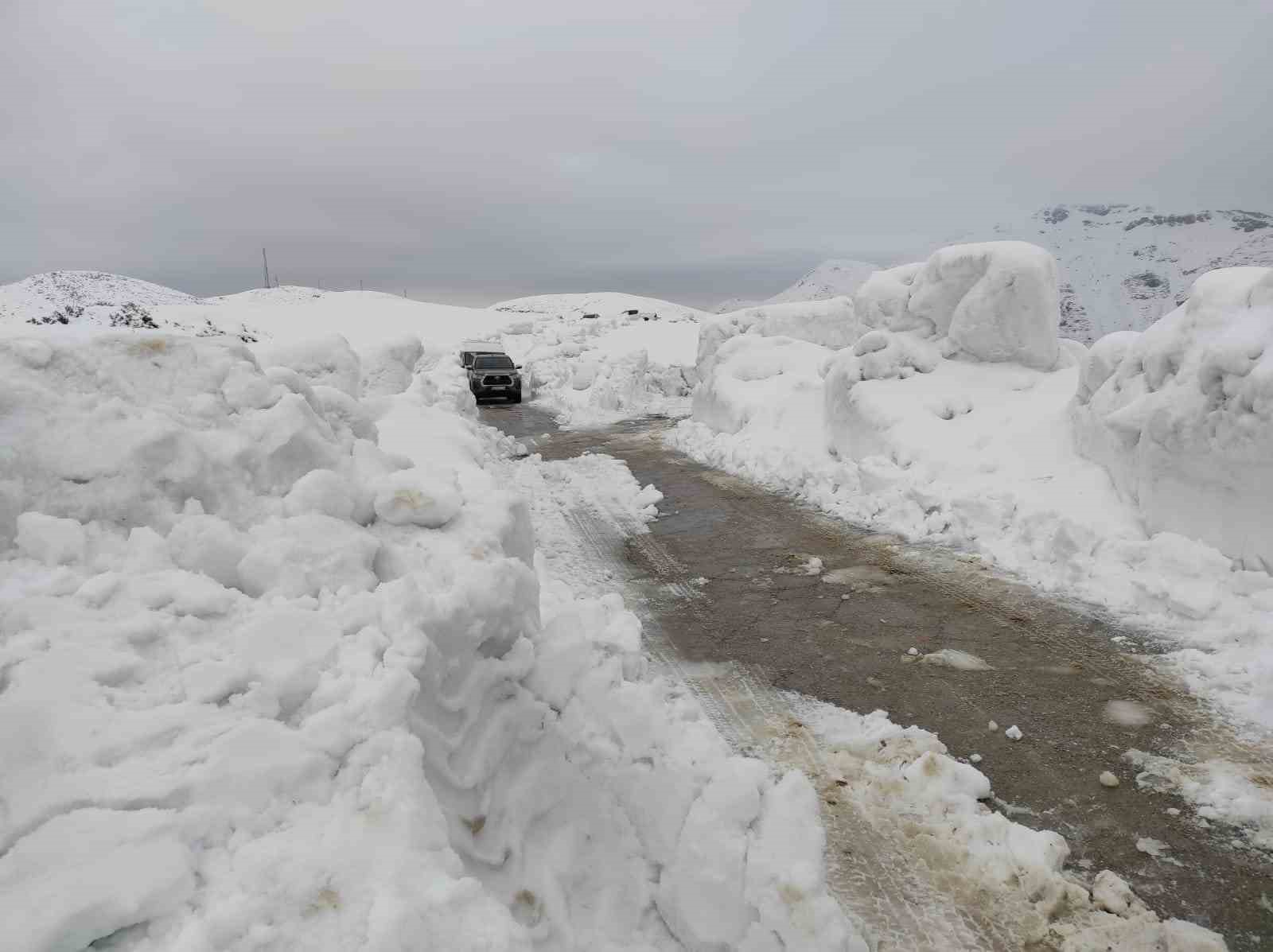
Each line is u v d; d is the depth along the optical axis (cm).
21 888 141
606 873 253
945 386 969
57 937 135
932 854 302
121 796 162
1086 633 510
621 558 736
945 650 496
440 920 163
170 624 207
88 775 163
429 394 881
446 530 314
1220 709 405
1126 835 312
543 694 285
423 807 187
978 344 985
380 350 935
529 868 236
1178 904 274
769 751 383
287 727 193
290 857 164
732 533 811
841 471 947
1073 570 600
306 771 183
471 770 235
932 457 841
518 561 287
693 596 624
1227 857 297
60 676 179
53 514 224
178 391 278
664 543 781
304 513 270
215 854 163
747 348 1550
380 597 238
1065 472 733
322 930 155
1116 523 639
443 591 260
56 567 210
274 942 150
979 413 909
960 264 994
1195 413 567
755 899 245
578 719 286
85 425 242
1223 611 498
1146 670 453
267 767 179
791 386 1298
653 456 1341
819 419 1167
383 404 673
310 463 298
